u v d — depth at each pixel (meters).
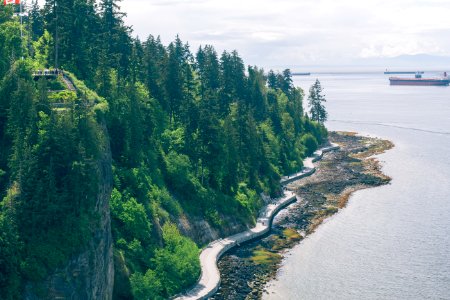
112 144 90.44
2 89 67.44
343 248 96.44
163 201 91.94
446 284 81.75
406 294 78.94
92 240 61.03
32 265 54.88
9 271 53.06
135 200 82.50
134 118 93.56
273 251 96.12
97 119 73.38
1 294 52.09
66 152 60.41
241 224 104.38
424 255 92.38
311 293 79.56
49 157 59.88
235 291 80.25
